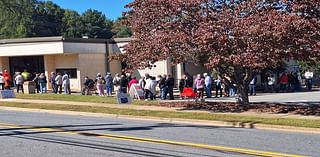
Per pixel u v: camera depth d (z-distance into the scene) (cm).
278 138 1255
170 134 1345
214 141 1192
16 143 1185
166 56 1928
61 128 1502
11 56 4072
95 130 1451
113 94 3195
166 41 1870
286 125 1488
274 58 1720
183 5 1914
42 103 2462
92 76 3988
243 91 2111
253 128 1527
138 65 2048
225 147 1087
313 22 1666
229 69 2102
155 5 1981
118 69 4181
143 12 2033
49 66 3994
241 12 1836
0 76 3259
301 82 4431
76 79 3906
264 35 1648
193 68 4166
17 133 1380
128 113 1944
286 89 3738
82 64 3903
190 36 1842
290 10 1734
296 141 1195
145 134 1345
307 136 1302
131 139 1232
